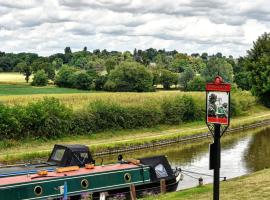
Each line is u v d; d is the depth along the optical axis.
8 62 180.12
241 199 15.57
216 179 10.47
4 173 21.03
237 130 60.50
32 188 19.20
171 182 24.80
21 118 42.19
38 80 120.44
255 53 86.44
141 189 23.19
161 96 63.22
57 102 46.03
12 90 104.19
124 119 51.78
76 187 20.55
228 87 9.91
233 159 37.12
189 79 110.75
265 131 59.28
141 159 24.41
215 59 113.94
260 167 33.47
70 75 114.38
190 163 36.06
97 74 112.12
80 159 23.02
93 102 51.19
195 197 16.88
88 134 47.56
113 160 37.69
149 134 52.41
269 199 15.17
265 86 80.31
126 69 101.62
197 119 63.41
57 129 44.72
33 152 36.75
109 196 21.70
